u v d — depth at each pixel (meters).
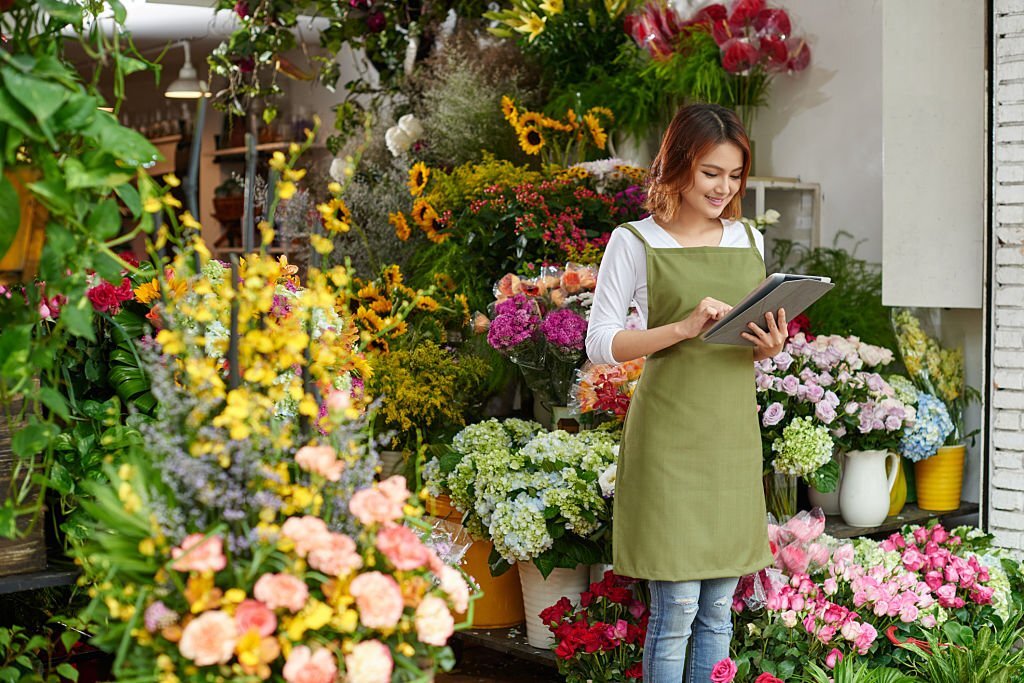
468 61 5.55
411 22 5.82
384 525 1.89
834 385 3.88
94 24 2.07
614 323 2.94
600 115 5.00
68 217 1.82
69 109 1.77
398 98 6.05
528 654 3.65
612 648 3.25
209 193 7.71
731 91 4.84
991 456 3.95
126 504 1.81
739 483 2.92
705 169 2.84
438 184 4.95
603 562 3.50
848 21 4.72
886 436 4.00
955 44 4.05
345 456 1.97
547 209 4.42
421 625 1.82
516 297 3.81
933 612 3.48
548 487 3.45
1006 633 3.40
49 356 1.96
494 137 5.31
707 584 2.97
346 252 5.51
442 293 4.63
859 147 4.71
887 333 4.49
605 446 3.51
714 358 2.87
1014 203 3.86
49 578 2.19
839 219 4.80
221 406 1.93
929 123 4.13
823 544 3.71
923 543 3.74
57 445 2.55
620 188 4.64
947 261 4.11
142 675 1.75
